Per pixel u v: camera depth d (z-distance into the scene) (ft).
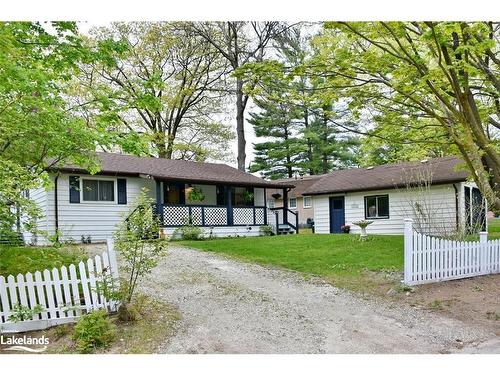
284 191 78.48
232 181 69.15
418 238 30.22
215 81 93.30
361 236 50.62
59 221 54.75
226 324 22.26
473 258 33.14
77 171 55.21
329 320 23.29
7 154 26.40
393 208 66.69
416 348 19.81
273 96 35.47
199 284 30.37
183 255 42.37
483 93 34.47
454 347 20.01
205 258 40.81
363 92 32.58
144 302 25.02
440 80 29.58
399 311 24.94
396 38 27.25
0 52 20.74
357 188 70.33
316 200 78.84
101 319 20.01
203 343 19.75
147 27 85.05
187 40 88.79
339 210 75.31
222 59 91.15
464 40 27.53
